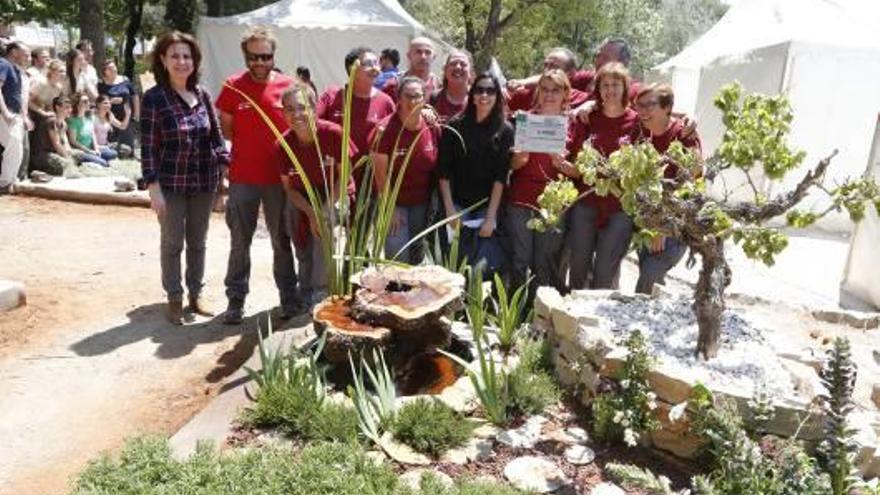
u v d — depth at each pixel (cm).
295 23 1242
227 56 1285
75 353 421
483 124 447
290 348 363
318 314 369
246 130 445
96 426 342
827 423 271
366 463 275
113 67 1140
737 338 355
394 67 819
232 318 470
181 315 471
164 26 2092
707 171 325
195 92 451
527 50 2389
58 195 802
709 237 310
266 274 588
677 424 296
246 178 450
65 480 299
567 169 419
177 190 446
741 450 264
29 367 401
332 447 283
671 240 439
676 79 1236
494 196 450
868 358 473
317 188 433
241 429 313
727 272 332
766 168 303
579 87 548
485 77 437
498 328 404
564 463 295
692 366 318
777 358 336
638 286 452
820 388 300
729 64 1002
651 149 289
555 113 420
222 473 262
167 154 441
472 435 310
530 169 442
